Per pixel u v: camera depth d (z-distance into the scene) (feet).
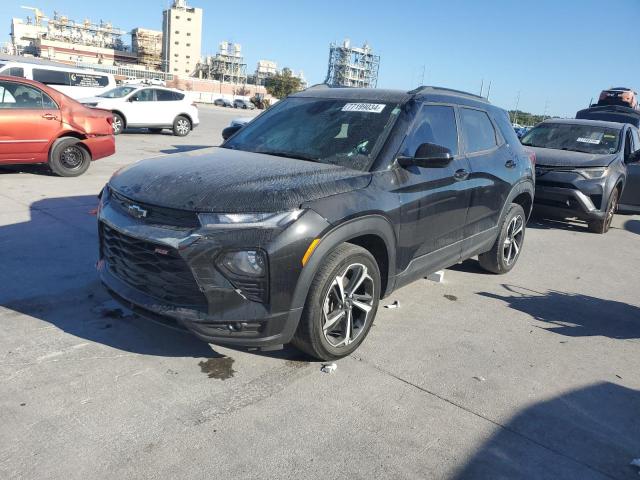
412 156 12.80
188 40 525.34
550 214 27.07
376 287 11.85
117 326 12.31
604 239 26.17
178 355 11.30
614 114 43.73
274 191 10.00
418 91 14.24
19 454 8.07
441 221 13.76
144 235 9.78
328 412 9.73
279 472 8.13
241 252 9.48
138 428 8.86
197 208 9.57
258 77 506.89
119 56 495.41
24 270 15.20
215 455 8.38
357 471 8.30
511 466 8.71
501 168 16.61
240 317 9.66
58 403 9.34
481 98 17.42
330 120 13.70
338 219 10.34
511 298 16.55
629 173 28.66
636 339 14.20
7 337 11.44
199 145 52.60
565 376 11.82
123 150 43.96
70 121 29.07
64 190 26.12
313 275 10.16
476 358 12.31
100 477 7.76
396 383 10.91
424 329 13.66
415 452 8.84
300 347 10.94
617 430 9.95
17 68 57.00
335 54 368.07
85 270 15.53
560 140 29.27
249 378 10.66
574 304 16.51
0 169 30.71
